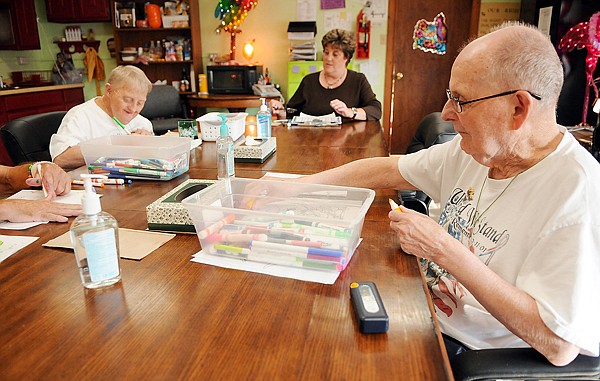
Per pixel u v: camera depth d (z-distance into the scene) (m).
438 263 0.84
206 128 2.25
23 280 0.83
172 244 0.99
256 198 1.09
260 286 0.81
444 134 1.95
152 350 0.63
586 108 3.19
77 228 0.77
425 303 0.75
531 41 0.83
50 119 2.28
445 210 1.17
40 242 1.01
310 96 3.19
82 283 0.82
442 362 0.61
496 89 0.84
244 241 0.91
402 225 0.86
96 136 2.10
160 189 1.43
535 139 0.89
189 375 0.58
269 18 4.82
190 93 4.94
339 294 0.78
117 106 2.09
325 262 0.87
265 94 4.51
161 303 0.75
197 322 0.70
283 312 0.72
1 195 1.42
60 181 1.35
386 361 0.61
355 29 4.77
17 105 4.20
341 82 3.14
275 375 0.58
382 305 0.71
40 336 0.66
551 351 0.76
